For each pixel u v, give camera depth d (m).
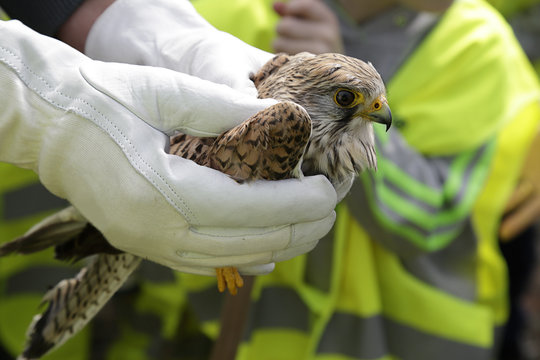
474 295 4.32
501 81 4.20
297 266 4.09
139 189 2.25
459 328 4.13
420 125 4.05
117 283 2.72
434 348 4.12
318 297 4.09
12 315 4.58
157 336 4.89
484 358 4.15
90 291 2.72
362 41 4.18
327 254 4.08
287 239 2.36
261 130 2.15
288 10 3.85
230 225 2.28
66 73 2.33
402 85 4.10
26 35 2.36
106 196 2.30
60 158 2.32
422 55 4.12
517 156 4.38
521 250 5.44
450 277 4.30
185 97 2.27
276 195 2.26
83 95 2.29
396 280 4.14
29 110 2.32
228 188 2.23
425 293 4.13
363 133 2.58
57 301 2.74
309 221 2.37
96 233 2.61
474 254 4.36
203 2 4.32
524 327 6.01
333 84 2.43
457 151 4.05
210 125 2.28
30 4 2.76
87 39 2.72
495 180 4.40
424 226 3.88
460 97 4.12
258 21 4.11
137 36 2.68
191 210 2.25
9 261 4.54
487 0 5.42
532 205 4.77
